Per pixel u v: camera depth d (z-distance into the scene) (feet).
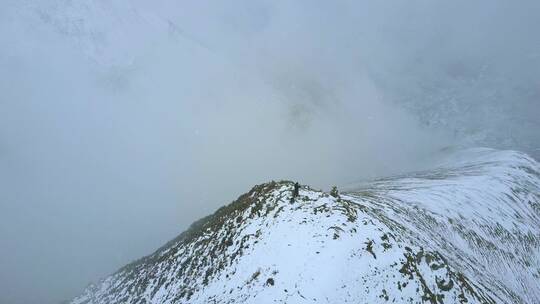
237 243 77.00
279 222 74.38
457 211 143.54
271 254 67.87
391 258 65.98
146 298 90.89
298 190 83.25
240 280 67.31
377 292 60.29
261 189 93.25
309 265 62.13
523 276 126.52
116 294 114.83
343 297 57.77
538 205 182.50
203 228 98.53
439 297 65.10
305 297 57.57
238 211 88.74
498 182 188.96
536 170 233.55
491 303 75.77
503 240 139.54
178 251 98.17
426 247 89.97
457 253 110.01
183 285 80.43
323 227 68.95
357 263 62.49
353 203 87.66
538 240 152.97
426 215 129.49
